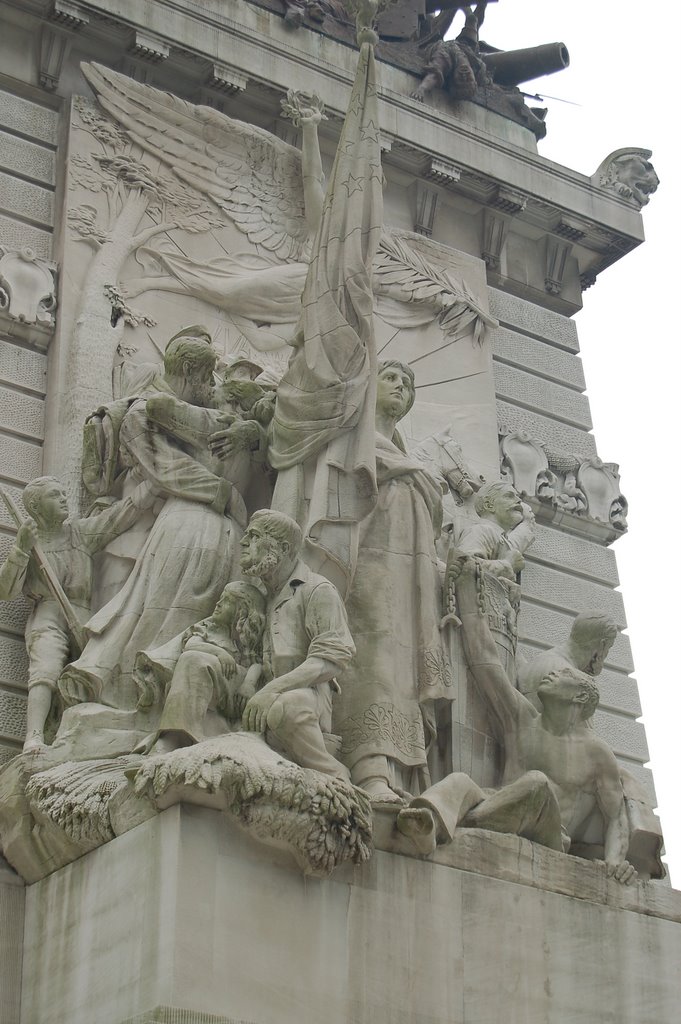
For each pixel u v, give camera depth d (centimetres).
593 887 2044
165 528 2088
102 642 2017
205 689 1883
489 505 2423
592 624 2270
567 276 2958
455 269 2770
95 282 2369
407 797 1969
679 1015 2036
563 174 2939
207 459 2150
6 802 1923
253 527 1998
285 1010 1741
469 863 1953
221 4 2731
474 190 2848
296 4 2811
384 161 2777
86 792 1856
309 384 2116
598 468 2800
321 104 2656
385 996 1823
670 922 2084
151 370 2294
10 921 1920
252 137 2605
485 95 3008
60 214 2425
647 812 2162
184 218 2508
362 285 2159
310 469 2105
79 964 1817
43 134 2488
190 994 1678
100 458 2186
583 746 2159
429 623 2112
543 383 2831
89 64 2511
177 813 1750
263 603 1989
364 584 2083
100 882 1830
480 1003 1892
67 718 1966
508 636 2216
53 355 2330
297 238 2588
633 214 2995
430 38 3009
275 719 1852
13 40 2525
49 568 2073
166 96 2555
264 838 1784
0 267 2336
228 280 2483
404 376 2283
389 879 1883
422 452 2556
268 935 1761
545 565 2667
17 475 2236
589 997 1977
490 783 2142
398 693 2045
